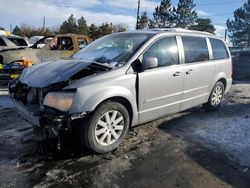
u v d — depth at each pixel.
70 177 3.52
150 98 4.59
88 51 5.22
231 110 6.65
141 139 4.70
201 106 6.77
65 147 4.27
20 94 4.48
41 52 9.93
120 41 5.01
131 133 4.93
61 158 3.98
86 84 3.85
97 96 3.86
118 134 4.27
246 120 5.83
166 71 4.79
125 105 4.37
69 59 4.90
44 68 4.43
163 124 5.46
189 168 3.81
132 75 4.30
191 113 6.27
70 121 3.73
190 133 5.03
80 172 3.64
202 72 5.65
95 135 3.98
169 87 4.88
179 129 5.22
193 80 5.42
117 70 4.19
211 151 4.32
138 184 3.41
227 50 6.67
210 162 3.98
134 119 4.46
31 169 3.69
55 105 3.76
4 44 10.90
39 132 3.95
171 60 4.98
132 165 3.85
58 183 3.39
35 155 4.05
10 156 4.02
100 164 3.85
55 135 3.72
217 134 5.00
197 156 4.15
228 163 3.96
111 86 4.04
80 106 3.73
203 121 5.72
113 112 4.15
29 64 9.00
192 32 5.70
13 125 5.25
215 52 6.21
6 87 8.87
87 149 4.22
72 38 11.04
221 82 6.46
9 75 8.82
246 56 11.43
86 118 3.88
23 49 9.39
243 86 9.92
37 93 4.18
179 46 5.20
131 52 4.54
